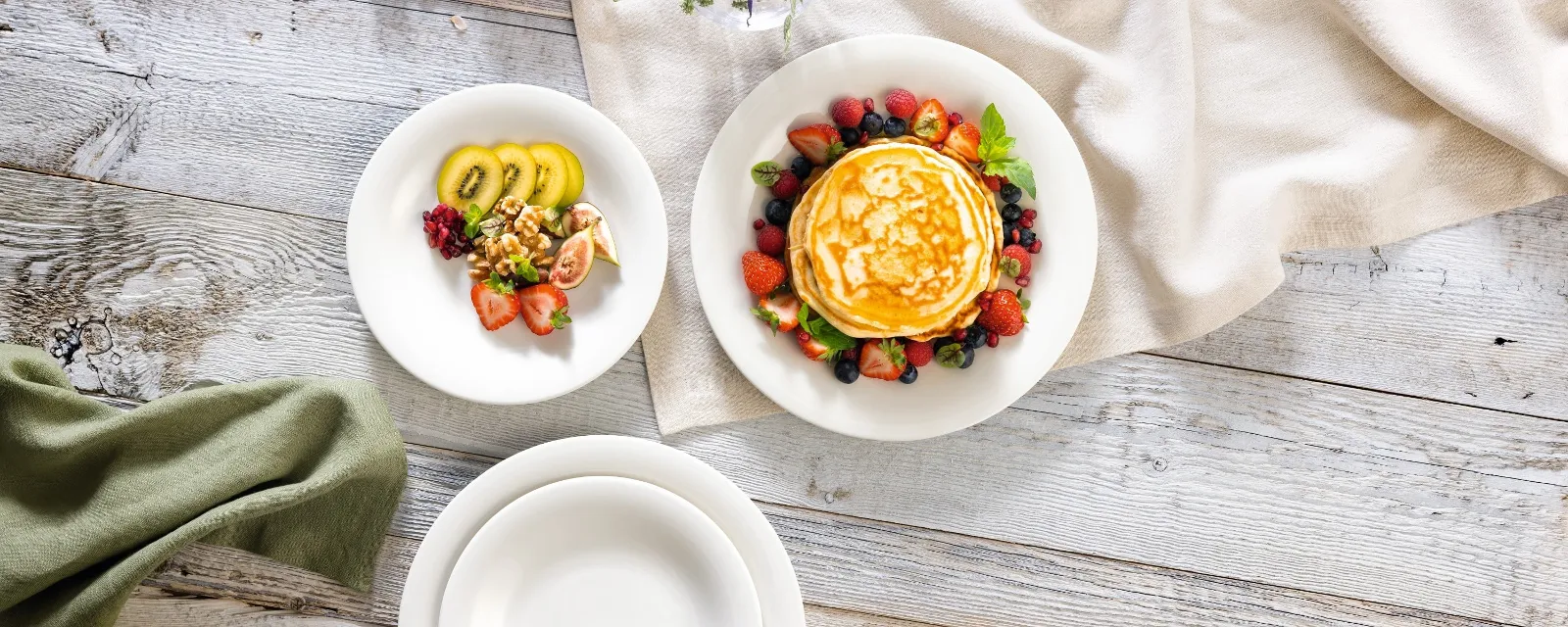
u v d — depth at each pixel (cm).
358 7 123
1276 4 126
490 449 125
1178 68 123
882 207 120
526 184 121
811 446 126
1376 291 127
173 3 122
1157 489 128
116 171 123
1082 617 127
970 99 123
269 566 124
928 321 120
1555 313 127
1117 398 127
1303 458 128
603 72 123
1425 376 127
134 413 117
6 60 122
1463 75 124
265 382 119
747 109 120
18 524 117
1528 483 128
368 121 124
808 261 121
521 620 123
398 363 122
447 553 119
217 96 123
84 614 115
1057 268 123
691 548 120
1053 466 127
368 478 120
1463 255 127
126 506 117
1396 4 125
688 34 124
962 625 127
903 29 125
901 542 127
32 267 123
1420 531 128
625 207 122
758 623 119
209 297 123
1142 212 124
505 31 124
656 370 124
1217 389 127
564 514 120
